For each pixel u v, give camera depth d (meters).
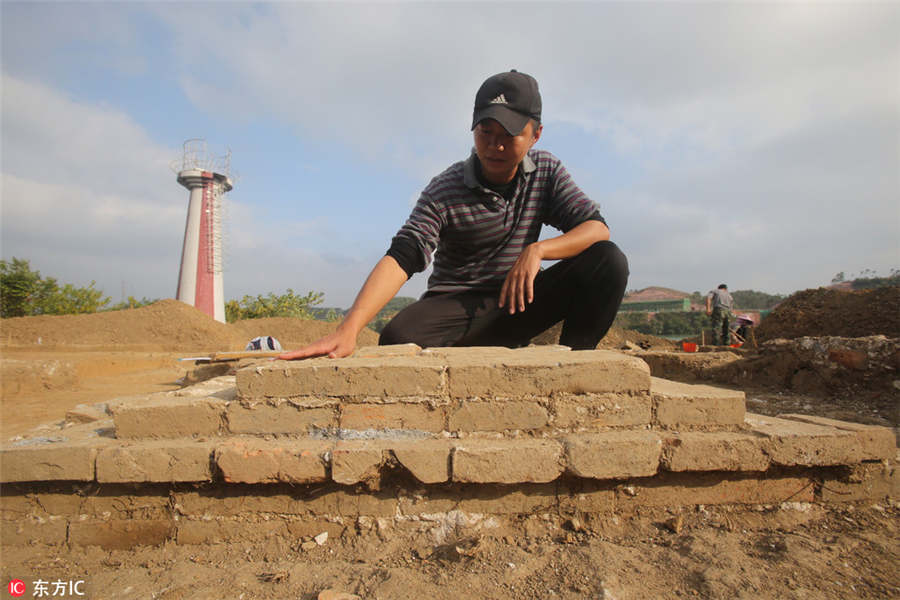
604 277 2.69
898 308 7.62
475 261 2.94
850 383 3.75
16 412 5.61
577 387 1.83
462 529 1.75
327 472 1.72
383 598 1.42
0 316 23.62
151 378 9.64
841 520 1.82
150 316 16.88
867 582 1.44
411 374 1.82
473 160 2.70
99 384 8.56
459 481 1.69
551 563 1.58
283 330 18.34
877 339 3.68
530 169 2.74
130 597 1.51
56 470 1.81
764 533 1.76
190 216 29.80
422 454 1.69
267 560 1.70
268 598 1.47
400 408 1.82
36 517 1.89
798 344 4.20
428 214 2.66
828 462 1.80
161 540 1.83
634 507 1.82
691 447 1.74
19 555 1.80
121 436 1.92
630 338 11.26
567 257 2.55
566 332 3.01
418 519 1.78
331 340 2.15
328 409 1.84
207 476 1.76
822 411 3.38
